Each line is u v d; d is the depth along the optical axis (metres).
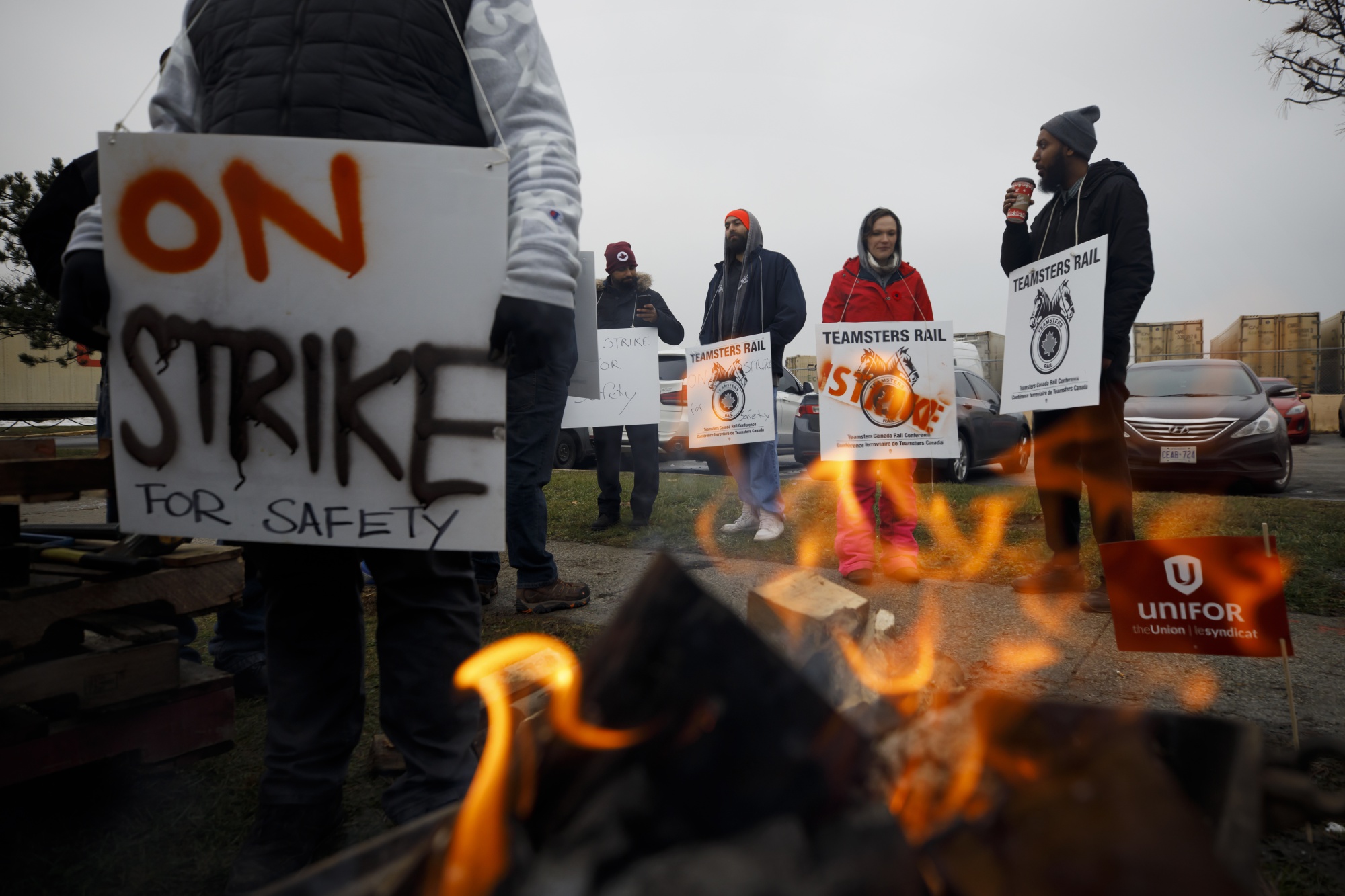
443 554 1.43
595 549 4.60
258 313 1.28
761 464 4.76
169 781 1.80
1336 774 1.66
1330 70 6.64
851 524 3.67
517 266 1.28
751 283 4.71
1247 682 2.25
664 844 0.62
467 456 1.29
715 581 3.67
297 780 1.42
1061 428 3.15
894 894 0.60
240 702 2.31
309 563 1.41
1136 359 25.31
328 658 1.46
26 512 5.46
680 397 10.41
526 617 3.15
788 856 0.61
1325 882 1.36
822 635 1.21
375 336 1.28
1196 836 0.63
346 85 1.30
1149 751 0.77
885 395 3.62
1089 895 0.63
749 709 0.66
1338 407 19.31
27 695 1.50
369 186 1.27
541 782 0.67
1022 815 0.69
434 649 1.43
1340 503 5.55
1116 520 3.00
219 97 1.36
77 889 1.41
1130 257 2.92
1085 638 2.67
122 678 1.62
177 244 1.27
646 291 5.16
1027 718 0.77
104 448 1.56
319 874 0.65
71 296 1.28
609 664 0.69
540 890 0.60
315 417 1.29
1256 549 1.75
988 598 3.24
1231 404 7.98
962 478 9.12
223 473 1.30
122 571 1.65
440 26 1.37
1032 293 3.20
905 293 3.75
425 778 1.41
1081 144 3.14
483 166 1.28
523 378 3.16
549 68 1.44
